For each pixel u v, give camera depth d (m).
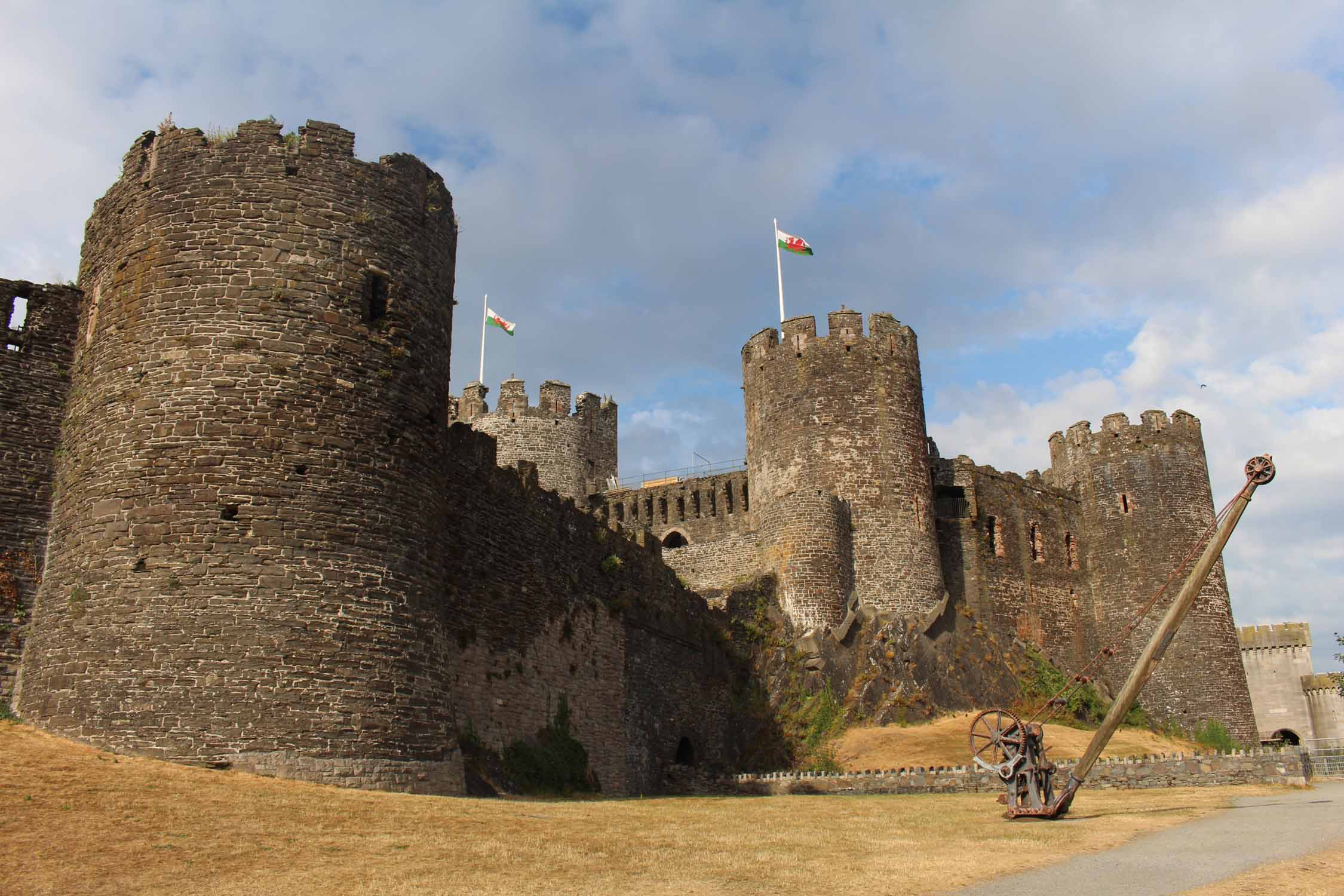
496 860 15.70
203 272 23.42
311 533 22.23
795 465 54.16
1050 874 15.86
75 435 24.33
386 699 22.17
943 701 52.62
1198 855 17.44
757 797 31.34
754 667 49.66
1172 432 65.25
